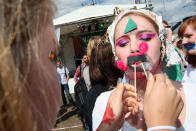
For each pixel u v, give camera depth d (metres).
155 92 0.61
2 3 0.33
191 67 1.73
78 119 4.14
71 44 8.41
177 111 0.61
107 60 1.59
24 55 0.36
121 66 0.96
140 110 0.93
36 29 0.38
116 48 0.99
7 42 0.33
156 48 0.91
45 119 0.44
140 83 0.94
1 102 0.32
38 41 0.40
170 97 0.60
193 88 0.94
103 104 1.06
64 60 8.21
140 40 0.91
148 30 0.91
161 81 0.65
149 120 0.59
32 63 0.38
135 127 0.91
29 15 0.37
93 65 1.70
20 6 0.35
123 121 0.88
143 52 0.88
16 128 0.33
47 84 0.43
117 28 0.97
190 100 0.88
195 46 1.69
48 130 0.46
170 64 1.18
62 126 3.84
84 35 8.30
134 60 0.89
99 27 7.32
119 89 0.88
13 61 0.33
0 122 0.32
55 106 0.50
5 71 0.32
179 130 0.83
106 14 6.46
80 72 3.75
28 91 0.38
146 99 0.63
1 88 0.32
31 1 0.37
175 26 3.24
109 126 0.86
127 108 0.86
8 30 0.34
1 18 0.33
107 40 1.19
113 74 1.59
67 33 8.27
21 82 0.35
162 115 0.58
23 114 0.34
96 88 1.62
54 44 0.49
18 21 0.34
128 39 0.93
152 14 0.99
